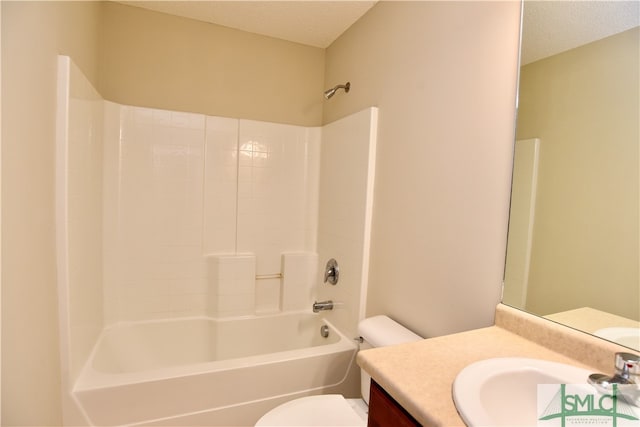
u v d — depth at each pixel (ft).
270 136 7.63
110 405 4.44
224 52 7.25
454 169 4.04
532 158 3.15
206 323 7.18
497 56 3.51
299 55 7.91
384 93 5.52
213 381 4.90
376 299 5.58
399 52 5.15
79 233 4.63
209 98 7.20
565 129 2.89
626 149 2.51
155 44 6.73
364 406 4.46
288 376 5.34
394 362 2.63
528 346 2.99
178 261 7.04
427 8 4.55
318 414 4.10
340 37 7.29
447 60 4.18
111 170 6.34
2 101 2.81
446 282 4.13
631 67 2.48
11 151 2.97
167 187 6.88
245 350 7.30
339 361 5.67
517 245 3.28
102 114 6.02
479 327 3.67
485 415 1.93
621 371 2.24
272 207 7.74
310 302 7.96
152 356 6.74
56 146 3.94
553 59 2.98
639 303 2.44
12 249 3.04
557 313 2.95
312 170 7.95
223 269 7.18
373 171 5.71
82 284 4.83
